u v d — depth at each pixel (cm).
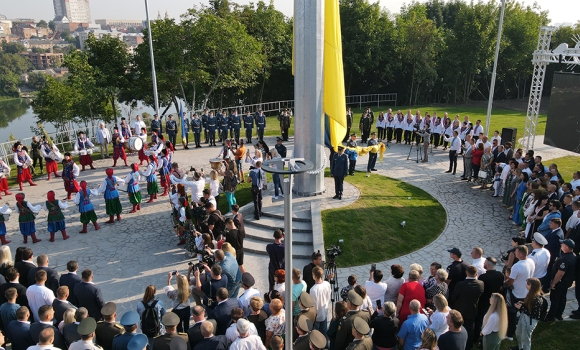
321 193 1681
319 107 1542
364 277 1166
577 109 1703
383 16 4341
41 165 2119
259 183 1432
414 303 706
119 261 1275
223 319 748
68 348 709
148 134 3097
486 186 1847
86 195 1448
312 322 736
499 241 1361
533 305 800
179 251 1335
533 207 1252
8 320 779
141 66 3434
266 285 1157
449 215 1558
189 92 3944
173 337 671
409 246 1327
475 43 4281
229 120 2553
